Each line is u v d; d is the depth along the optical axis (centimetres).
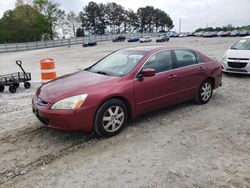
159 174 343
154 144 428
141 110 498
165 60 539
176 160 376
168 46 571
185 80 566
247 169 351
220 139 441
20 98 768
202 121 525
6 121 555
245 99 677
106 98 438
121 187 319
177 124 511
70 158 390
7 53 4794
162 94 525
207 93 635
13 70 1781
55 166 370
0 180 341
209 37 6969
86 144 434
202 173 343
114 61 547
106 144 432
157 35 9575
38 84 1026
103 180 334
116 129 464
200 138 446
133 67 492
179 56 570
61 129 418
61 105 412
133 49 567
